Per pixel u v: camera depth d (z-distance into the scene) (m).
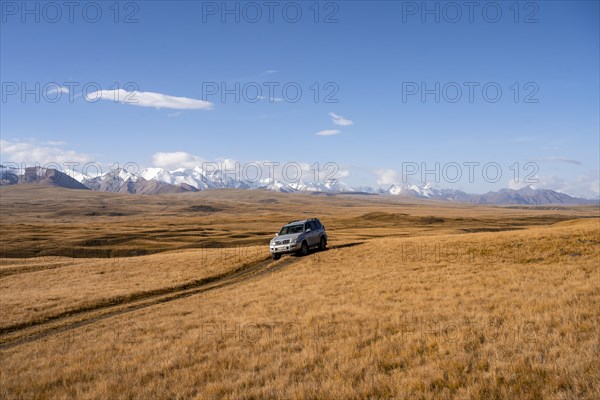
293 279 23.36
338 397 7.23
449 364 8.14
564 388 6.80
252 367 9.18
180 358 10.30
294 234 32.62
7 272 35.56
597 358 7.62
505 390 6.77
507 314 11.66
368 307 14.54
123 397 8.05
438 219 160.50
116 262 37.53
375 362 8.71
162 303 20.33
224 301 18.69
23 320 17.56
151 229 119.62
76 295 22.78
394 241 35.84
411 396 6.94
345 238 64.38
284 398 7.41
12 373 10.47
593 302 12.33
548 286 15.59
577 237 27.14
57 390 8.82
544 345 8.78
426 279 19.67
